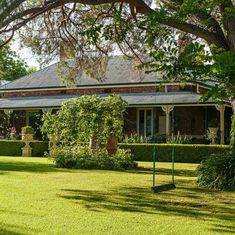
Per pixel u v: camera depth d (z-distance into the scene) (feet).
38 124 108.37
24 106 102.47
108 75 106.32
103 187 39.27
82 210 28.02
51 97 109.09
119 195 34.83
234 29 36.86
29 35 49.93
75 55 51.24
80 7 48.96
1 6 29.81
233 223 24.98
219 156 43.42
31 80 118.11
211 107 95.14
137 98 94.32
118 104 60.44
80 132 60.44
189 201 32.55
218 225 24.38
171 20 32.07
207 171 41.45
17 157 82.33
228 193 36.99
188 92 93.56
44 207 28.66
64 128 61.46
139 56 51.16
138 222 24.68
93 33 36.37
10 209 27.73
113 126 60.49
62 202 30.83
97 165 58.39
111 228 23.07
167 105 87.40
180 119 97.19
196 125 95.76
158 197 34.19
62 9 48.75
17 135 101.04
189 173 53.47
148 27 34.01
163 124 97.81
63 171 54.08
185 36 44.16
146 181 44.29
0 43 41.55
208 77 29.35
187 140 82.43
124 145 77.00
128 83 100.78
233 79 23.53
